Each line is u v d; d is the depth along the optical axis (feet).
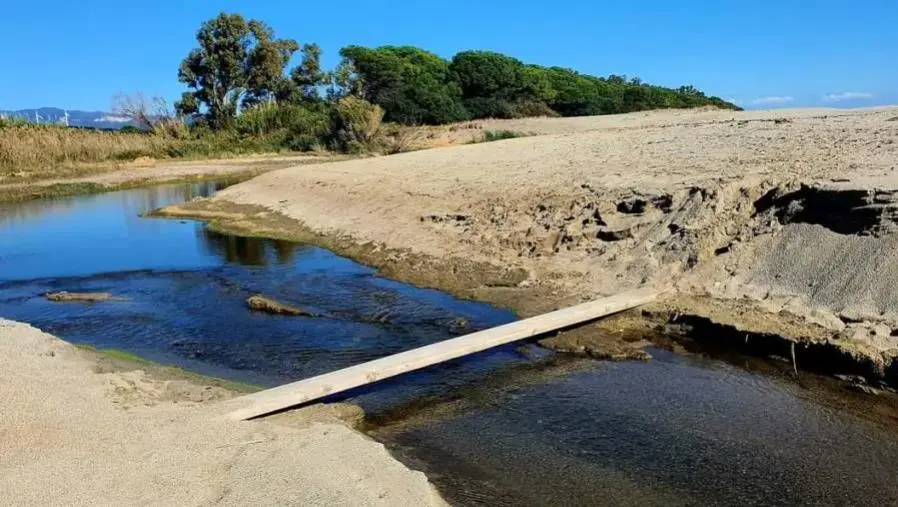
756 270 33.68
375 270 46.16
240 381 28.12
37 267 51.62
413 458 21.33
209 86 177.47
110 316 37.81
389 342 32.37
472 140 113.80
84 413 22.33
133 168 120.06
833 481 19.52
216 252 54.85
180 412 22.75
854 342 26.30
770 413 23.70
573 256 41.24
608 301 33.50
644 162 55.06
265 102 179.93
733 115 98.53
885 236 30.19
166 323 36.29
